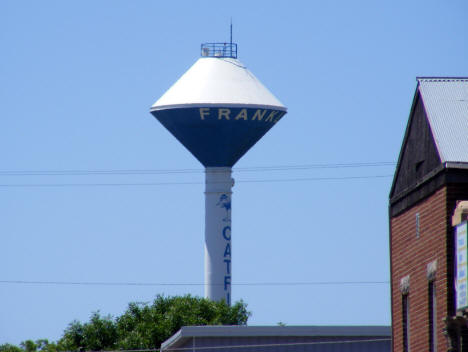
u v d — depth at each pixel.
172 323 112.56
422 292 53.75
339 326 69.44
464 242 45.88
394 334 58.47
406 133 56.94
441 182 51.03
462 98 54.25
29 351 114.75
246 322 119.50
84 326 113.06
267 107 130.38
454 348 47.34
